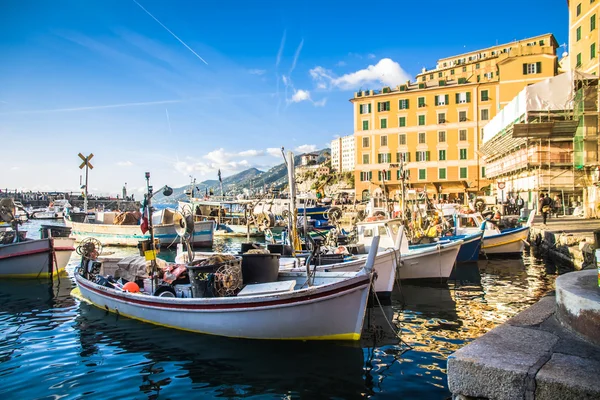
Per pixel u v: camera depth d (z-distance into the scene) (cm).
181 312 1032
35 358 914
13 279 1875
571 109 3366
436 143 6059
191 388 761
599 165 2930
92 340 1017
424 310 1268
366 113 6406
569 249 1828
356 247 1684
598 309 391
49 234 2053
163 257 2833
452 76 9138
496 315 1203
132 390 756
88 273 1410
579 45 4153
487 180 5825
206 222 3322
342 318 923
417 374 799
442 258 1655
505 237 2289
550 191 3325
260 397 724
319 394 729
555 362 358
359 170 6419
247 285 1023
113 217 3825
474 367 366
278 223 4000
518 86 5694
